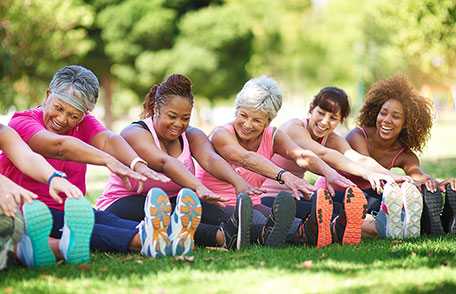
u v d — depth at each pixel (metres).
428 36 28.42
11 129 6.25
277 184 8.11
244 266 5.95
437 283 5.38
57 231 6.44
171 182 7.29
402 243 7.26
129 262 6.06
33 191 6.52
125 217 7.15
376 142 8.78
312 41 72.88
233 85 43.28
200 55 41.53
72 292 5.05
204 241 6.86
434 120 8.84
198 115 53.53
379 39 48.06
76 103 6.55
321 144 8.41
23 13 32.94
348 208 7.04
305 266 5.93
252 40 43.22
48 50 35.34
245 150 7.52
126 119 63.97
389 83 8.70
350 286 5.26
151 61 41.44
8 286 5.23
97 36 41.78
